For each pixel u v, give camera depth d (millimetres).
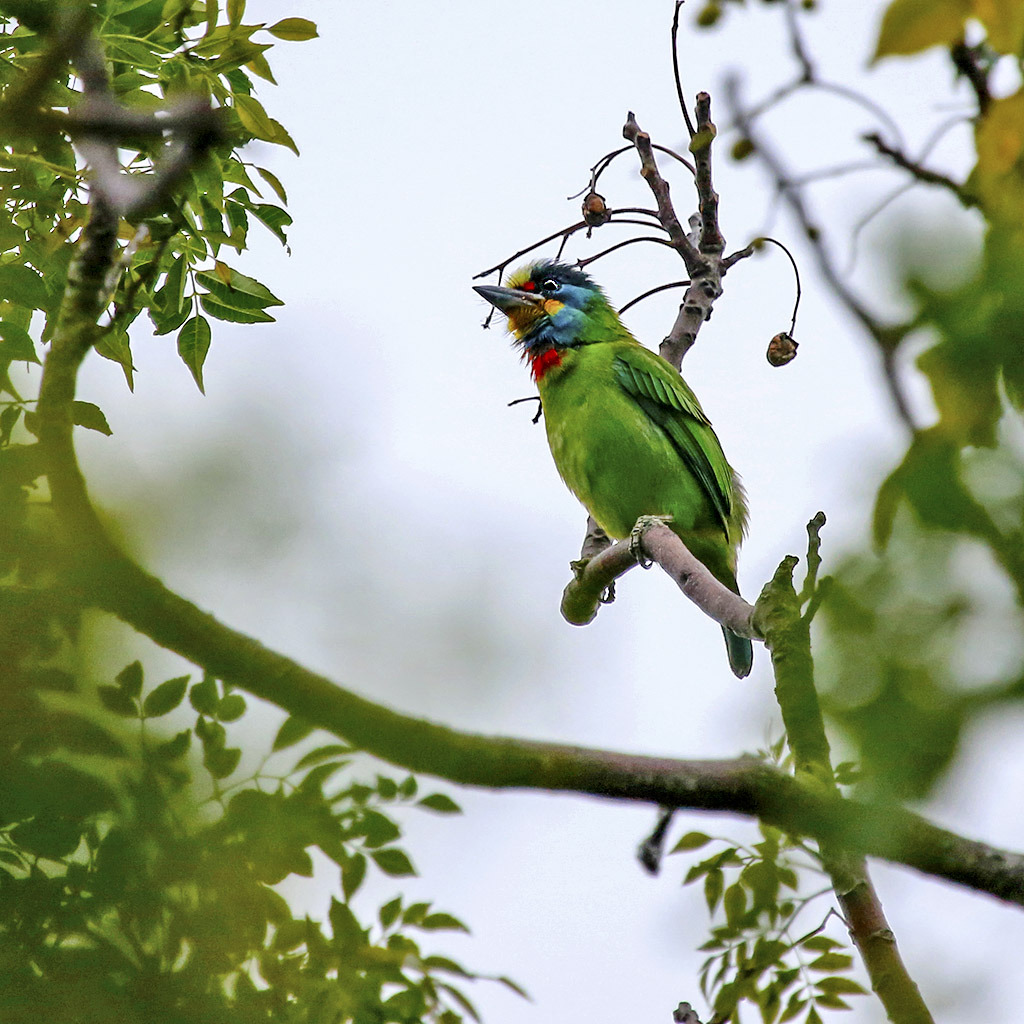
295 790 6582
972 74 4441
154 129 3861
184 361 9625
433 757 5449
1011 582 3057
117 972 6102
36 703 5793
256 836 6391
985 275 3193
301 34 7969
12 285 9094
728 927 7645
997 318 3137
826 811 3922
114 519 5078
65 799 5914
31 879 6141
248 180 8844
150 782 6172
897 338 3285
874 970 6371
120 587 5129
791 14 5121
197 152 3943
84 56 3910
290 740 6562
